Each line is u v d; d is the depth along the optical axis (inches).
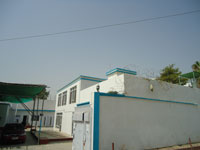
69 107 708.7
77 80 666.8
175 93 426.6
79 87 629.3
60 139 512.1
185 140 393.4
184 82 900.6
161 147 343.6
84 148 287.1
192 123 428.8
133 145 307.9
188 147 348.2
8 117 937.5
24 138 458.0
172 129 378.3
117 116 305.9
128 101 330.0
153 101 368.8
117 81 364.8
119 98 319.6
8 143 451.5
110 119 296.0
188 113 431.2
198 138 425.1
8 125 480.7
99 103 291.6
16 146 410.3
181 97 437.1
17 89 524.1
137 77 365.7
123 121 310.5
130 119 320.5
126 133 306.7
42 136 569.9
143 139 324.2
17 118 1092.5
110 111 300.5
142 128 330.6
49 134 639.8
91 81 652.1
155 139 341.1
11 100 869.2
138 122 329.4
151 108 359.6
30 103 1154.0
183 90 451.5
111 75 522.3
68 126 673.6
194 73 538.0
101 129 281.3
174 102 407.8
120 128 302.5
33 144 443.5
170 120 382.9
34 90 543.2
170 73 1009.5
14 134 441.7
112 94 313.0
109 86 401.4
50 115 1187.3
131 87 346.6
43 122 1151.6
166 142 355.9
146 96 363.9
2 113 828.0
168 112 386.9
